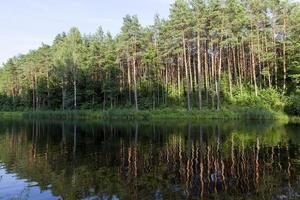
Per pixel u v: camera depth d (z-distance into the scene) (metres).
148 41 69.12
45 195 12.73
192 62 74.00
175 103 62.00
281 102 46.75
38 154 21.81
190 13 51.78
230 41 49.22
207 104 55.94
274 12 54.09
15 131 38.16
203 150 21.78
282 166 16.53
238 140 25.50
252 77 60.56
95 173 16.09
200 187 13.22
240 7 53.41
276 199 11.53
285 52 55.75
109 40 75.75
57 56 77.12
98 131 35.69
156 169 16.69
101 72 74.44
